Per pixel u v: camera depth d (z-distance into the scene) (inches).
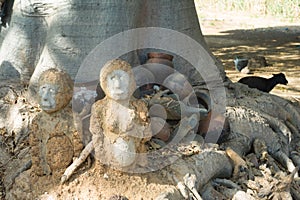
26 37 236.2
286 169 234.4
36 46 236.5
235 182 213.0
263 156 227.5
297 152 249.8
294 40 666.8
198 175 200.5
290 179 213.0
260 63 502.6
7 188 204.2
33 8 235.3
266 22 815.1
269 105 253.6
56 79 195.0
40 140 198.2
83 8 225.8
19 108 223.1
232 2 918.4
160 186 194.1
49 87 195.0
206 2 956.6
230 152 216.1
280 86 418.6
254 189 209.9
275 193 208.8
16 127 219.1
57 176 196.2
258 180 214.2
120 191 191.5
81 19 225.6
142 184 193.2
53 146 195.2
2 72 238.5
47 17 234.8
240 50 604.1
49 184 196.5
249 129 234.1
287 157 236.2
